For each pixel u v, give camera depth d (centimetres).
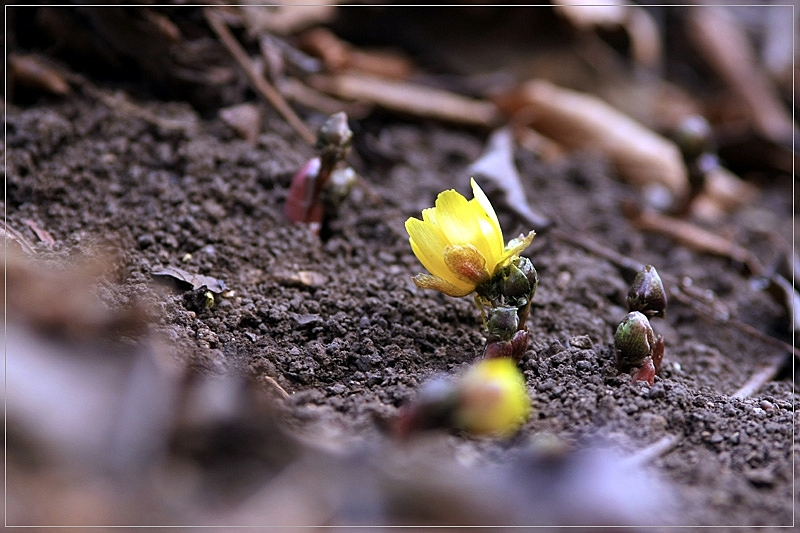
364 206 70
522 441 55
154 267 62
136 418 52
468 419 54
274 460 53
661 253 75
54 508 51
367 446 53
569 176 81
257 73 72
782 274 72
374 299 62
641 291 59
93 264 59
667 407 57
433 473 53
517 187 72
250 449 53
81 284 56
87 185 66
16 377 52
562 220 75
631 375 59
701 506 54
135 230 64
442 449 54
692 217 81
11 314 53
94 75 72
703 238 75
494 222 57
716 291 72
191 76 71
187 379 54
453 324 63
